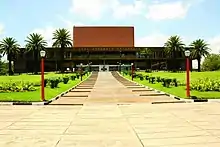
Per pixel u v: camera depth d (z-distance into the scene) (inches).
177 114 506.0
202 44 4035.4
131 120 447.2
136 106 647.8
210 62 4202.8
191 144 291.9
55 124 414.9
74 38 5226.4
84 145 296.0
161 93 1006.4
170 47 4222.4
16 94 879.7
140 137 327.3
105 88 1348.4
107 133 351.9
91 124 414.6
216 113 513.7
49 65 4547.2
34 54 3816.4
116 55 4820.4
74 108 617.6
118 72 3841.0
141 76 2151.8
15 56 4082.2
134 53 4867.1
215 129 365.7
